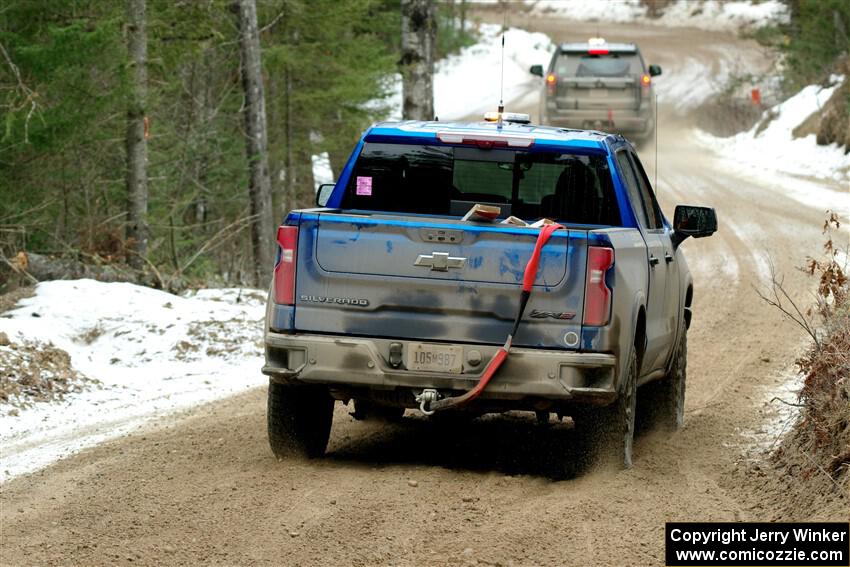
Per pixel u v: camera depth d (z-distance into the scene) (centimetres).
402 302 2023
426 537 1741
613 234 2047
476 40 16725
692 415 2778
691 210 2552
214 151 6081
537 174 2267
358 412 2584
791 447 2205
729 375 3238
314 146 7319
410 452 2372
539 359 1983
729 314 4181
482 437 2533
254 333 3784
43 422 2680
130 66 4334
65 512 1894
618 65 8400
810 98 10344
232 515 1859
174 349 3600
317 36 6762
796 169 8738
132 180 4634
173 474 2145
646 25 19675
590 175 2255
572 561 1641
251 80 5625
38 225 4384
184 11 5181
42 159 4178
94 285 4050
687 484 2103
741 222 6322
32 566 1623
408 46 6341
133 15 4469
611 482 2075
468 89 14350
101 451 2362
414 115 6353
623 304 2023
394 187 2305
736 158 9525
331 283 2047
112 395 3025
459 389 2023
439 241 2009
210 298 4434
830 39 10694
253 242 5684
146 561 1639
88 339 3675
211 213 6675
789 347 3569
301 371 2052
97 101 4022
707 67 15062
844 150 8738
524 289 1981
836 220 2541
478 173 2281
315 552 1672
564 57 8475
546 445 2456
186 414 2786
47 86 3938
